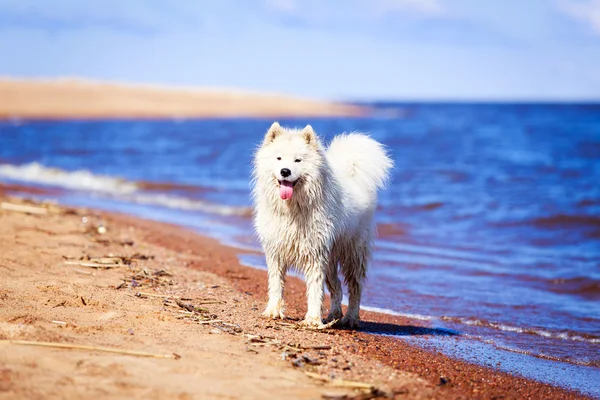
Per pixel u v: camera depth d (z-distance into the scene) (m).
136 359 5.16
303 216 7.19
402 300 9.82
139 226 14.33
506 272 11.69
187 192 22.81
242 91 135.62
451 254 13.28
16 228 11.70
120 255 10.48
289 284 10.66
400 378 5.67
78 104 92.56
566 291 10.48
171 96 110.25
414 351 6.94
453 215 17.92
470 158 34.38
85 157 35.56
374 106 170.25
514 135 53.16
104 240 11.73
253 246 13.46
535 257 13.00
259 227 7.46
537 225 16.28
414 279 11.13
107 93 105.75
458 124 75.06
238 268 10.99
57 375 4.65
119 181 25.23
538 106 172.88
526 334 8.26
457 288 10.57
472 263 12.41
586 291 10.48
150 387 4.60
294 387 4.93
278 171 6.89
